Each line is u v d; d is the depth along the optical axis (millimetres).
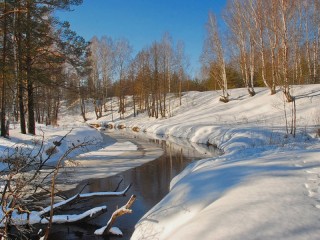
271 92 29484
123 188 11719
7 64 17625
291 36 28422
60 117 54906
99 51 54031
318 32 33125
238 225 4824
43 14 19172
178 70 50844
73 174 13586
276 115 24438
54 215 8242
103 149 21922
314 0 32312
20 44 18281
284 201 5566
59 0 18516
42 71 19766
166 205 7203
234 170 8336
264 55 30453
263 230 4590
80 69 21734
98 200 10117
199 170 9445
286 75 25406
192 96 48875
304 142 15211
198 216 5680
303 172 7297
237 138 18594
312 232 4441
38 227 7945
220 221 5051
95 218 8633
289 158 9023
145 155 19234
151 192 11023
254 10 29312
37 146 16344
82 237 7574
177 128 29953
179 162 16641
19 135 18750
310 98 25234
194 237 4770
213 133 23188
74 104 51344
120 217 8648
